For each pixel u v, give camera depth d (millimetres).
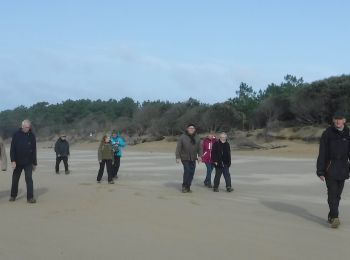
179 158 15422
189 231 8727
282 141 59500
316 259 6984
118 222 9508
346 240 8273
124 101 141125
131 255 7066
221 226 9250
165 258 6926
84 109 138625
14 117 139250
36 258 6891
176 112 86312
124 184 17953
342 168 9523
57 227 8992
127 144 78938
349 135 9648
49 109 143875
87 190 14742
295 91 71375
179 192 15359
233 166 28969
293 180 20047
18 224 9273
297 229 9172
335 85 63625
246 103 87625
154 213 10562
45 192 14234
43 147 95750
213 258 6941
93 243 7754
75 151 66688
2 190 14883
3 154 12414
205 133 77750
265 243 7887
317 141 56094
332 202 9516
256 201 13422
